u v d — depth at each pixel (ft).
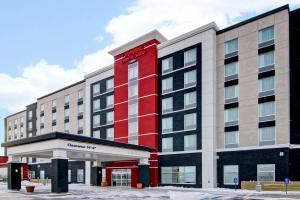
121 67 176.86
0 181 244.42
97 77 200.44
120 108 173.78
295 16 119.14
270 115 117.91
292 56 117.19
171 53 154.30
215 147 131.95
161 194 101.30
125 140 167.43
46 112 252.62
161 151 151.84
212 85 134.72
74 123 221.66
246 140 123.34
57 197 89.86
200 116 137.49
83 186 159.63
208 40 138.62
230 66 133.49
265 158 116.06
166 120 152.35
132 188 138.31
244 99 126.52
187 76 145.89
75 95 224.94
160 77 158.40
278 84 117.08
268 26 122.72
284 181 107.76
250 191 108.88
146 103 159.33
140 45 167.02
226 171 127.44
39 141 110.83
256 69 124.47
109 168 167.73
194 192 107.14
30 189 109.19
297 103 114.83
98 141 118.01
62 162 103.45
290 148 112.47
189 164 138.31
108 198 87.56
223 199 80.84
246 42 129.08
